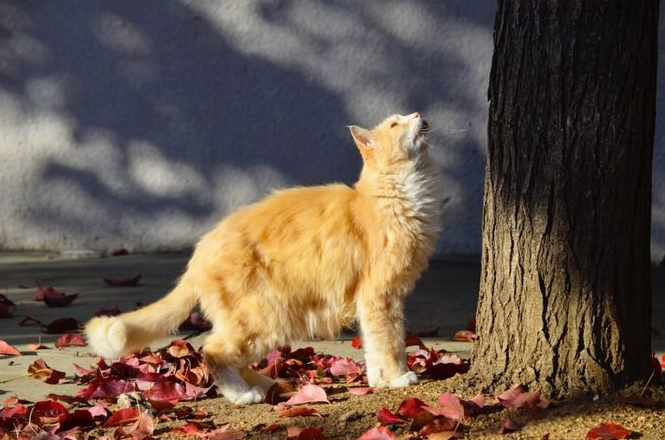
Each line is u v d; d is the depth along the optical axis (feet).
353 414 17.74
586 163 17.35
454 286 31.89
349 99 36.42
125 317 19.36
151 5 37.22
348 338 25.49
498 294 18.51
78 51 37.76
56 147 38.29
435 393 18.76
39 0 37.81
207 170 37.55
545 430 16.57
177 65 37.32
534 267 17.88
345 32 36.19
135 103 37.68
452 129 35.86
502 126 18.08
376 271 19.57
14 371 22.33
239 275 19.33
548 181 17.57
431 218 19.93
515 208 18.01
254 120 37.09
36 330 26.66
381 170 19.81
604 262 17.57
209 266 19.58
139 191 38.04
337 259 19.56
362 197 19.97
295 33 36.52
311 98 36.65
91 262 36.91
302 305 19.65
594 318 17.66
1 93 38.37
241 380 19.61
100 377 20.94
